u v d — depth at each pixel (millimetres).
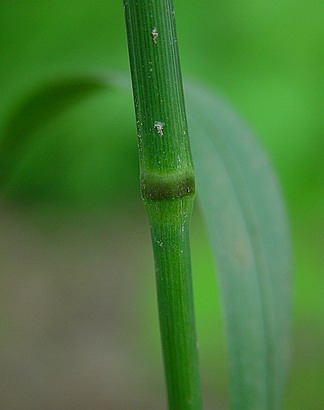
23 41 281
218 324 231
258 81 265
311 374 224
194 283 237
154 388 275
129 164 295
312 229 258
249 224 127
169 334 113
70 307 312
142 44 102
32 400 279
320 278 239
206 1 269
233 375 124
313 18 266
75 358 293
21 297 315
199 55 269
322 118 264
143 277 282
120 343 298
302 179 264
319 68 266
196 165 130
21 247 330
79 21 282
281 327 125
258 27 267
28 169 298
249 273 125
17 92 270
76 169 297
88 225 331
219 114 134
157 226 109
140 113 105
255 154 131
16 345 297
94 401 277
